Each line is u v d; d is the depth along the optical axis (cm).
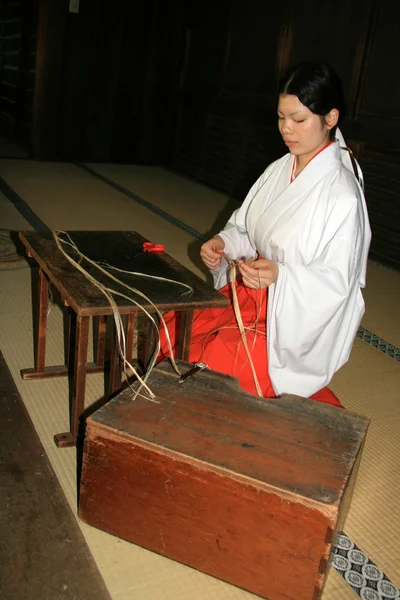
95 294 157
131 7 632
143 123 679
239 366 183
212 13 596
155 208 495
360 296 188
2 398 199
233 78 575
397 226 414
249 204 207
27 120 686
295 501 122
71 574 136
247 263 172
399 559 153
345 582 145
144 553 144
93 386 214
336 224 174
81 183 557
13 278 302
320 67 162
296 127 168
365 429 145
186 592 135
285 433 140
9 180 534
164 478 133
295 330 172
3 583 131
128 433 134
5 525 146
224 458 129
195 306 162
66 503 156
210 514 132
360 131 440
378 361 265
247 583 134
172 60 661
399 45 406
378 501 175
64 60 631
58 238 194
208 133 619
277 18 510
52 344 241
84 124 658
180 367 161
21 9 691
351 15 439
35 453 174
